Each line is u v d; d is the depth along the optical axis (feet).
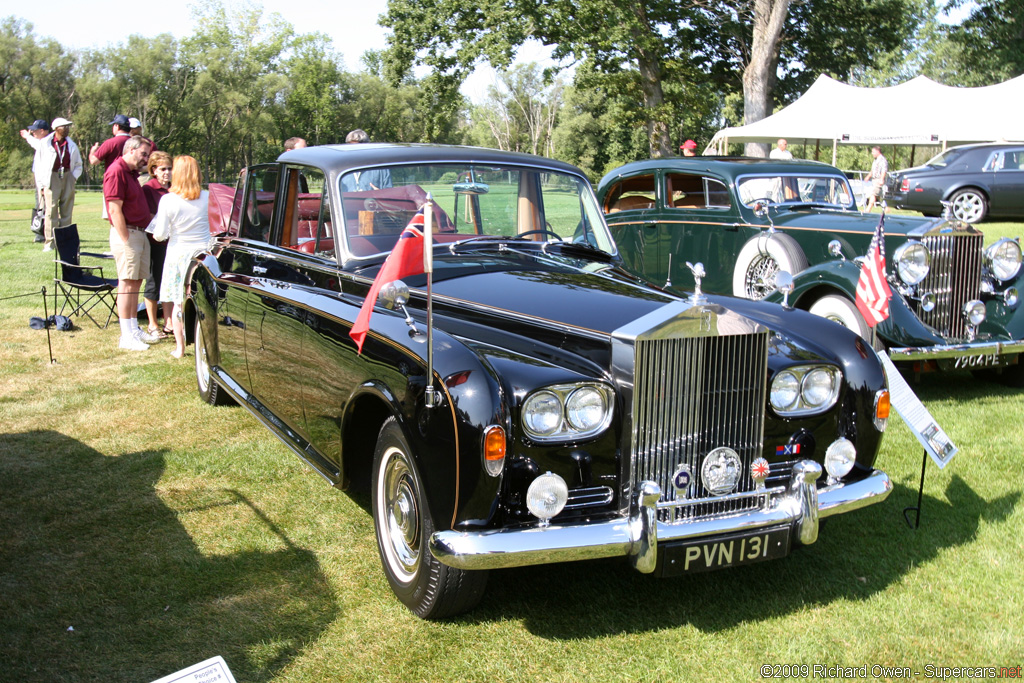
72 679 8.74
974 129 62.75
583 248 14.19
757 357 10.00
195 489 14.02
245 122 233.55
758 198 24.85
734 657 9.42
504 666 9.16
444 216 13.44
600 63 88.12
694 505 9.80
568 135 212.64
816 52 95.45
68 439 16.37
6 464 14.98
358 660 9.25
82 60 234.38
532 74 219.82
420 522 9.65
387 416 11.10
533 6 81.66
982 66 107.65
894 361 18.70
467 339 10.18
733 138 75.00
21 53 231.91
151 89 230.48
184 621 9.95
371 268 12.36
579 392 9.30
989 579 11.14
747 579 11.25
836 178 26.40
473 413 8.89
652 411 9.48
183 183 21.66
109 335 25.20
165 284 22.24
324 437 12.06
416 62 92.79
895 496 13.93
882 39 95.55
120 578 10.94
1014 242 20.25
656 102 90.68
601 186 29.91
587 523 9.11
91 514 12.96
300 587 10.82
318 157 13.64
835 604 10.57
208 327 17.30
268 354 14.14
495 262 12.92
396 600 10.55
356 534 12.41
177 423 17.47
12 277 34.06
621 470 9.53
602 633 9.88
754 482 10.18
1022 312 19.94
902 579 11.19
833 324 12.12
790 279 13.26
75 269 25.99
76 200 102.68
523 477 9.24
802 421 10.82
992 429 17.29
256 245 15.80
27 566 11.24
